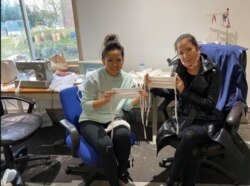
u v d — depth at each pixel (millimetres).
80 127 1761
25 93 2305
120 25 2578
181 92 1715
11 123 1920
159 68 2654
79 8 2562
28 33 2752
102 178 1967
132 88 1659
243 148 2244
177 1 2410
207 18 2430
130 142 1659
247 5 2320
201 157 1682
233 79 1844
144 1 2455
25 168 2131
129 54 2672
